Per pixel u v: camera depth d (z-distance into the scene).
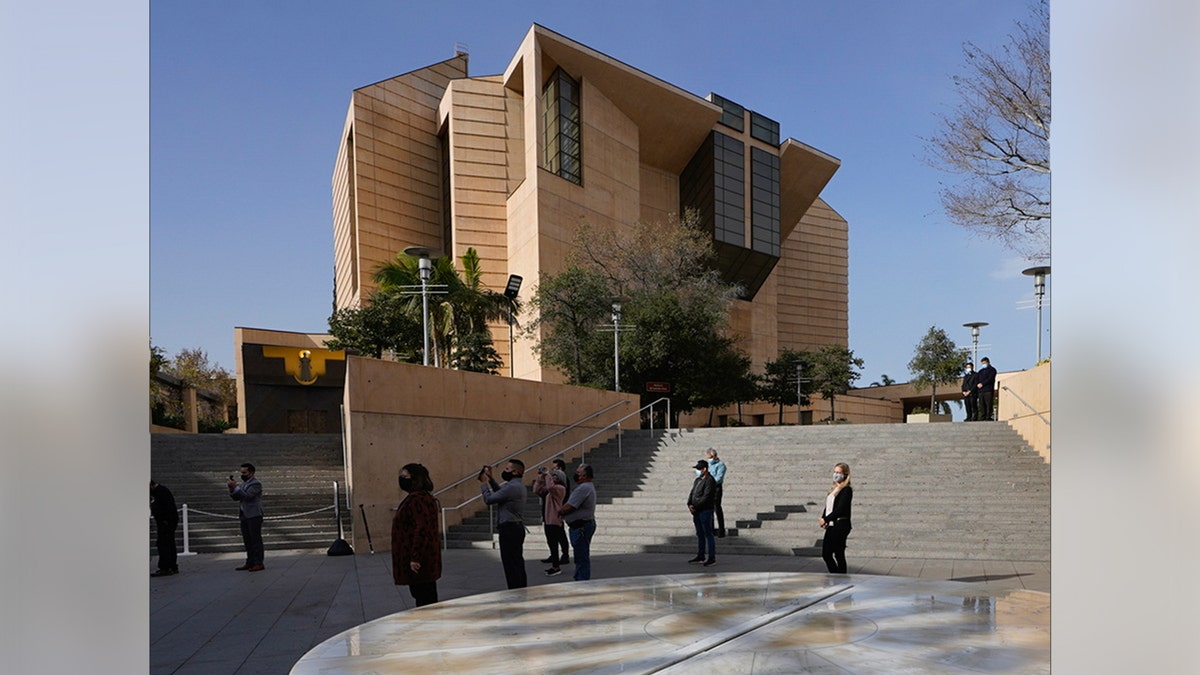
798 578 5.29
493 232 46.41
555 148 44.38
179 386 40.94
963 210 19.75
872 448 17.12
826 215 77.62
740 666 3.13
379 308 35.75
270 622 7.62
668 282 35.22
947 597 4.51
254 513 11.47
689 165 56.19
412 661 3.35
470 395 16.98
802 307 74.38
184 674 5.79
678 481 16.66
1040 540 11.44
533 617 4.19
